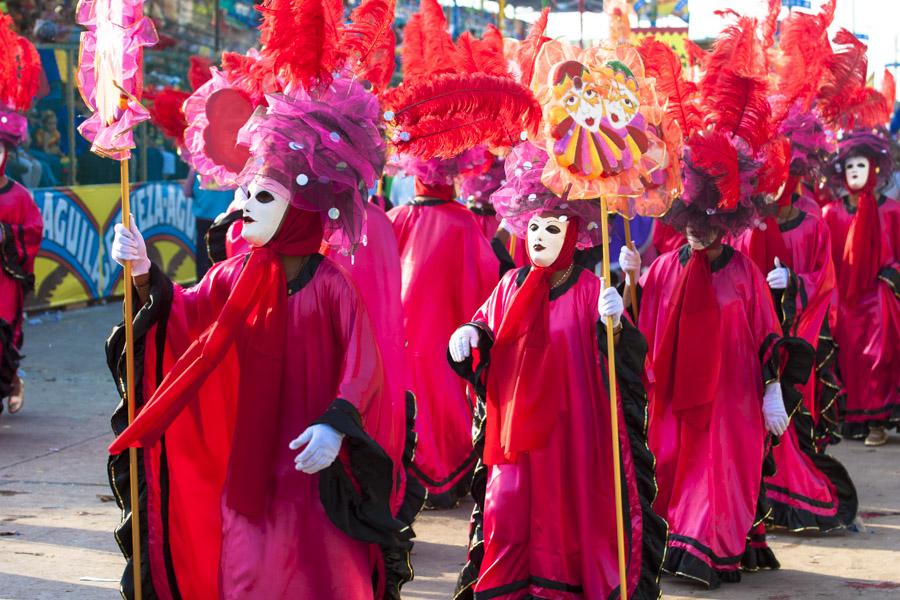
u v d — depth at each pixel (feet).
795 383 25.39
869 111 38.81
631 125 20.81
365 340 18.08
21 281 37.68
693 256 25.46
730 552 24.50
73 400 41.98
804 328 30.71
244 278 18.11
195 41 62.59
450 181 31.07
